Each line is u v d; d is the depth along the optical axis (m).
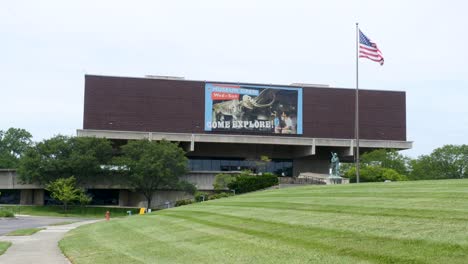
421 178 85.06
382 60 50.53
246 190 67.38
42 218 56.16
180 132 84.94
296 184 66.19
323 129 89.00
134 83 84.69
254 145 93.19
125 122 83.69
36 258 19.66
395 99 92.12
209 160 92.25
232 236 18.05
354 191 26.39
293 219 19.16
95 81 83.69
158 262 15.48
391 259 11.31
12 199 82.75
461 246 11.29
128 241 22.12
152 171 71.81
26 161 71.62
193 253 16.09
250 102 87.50
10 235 31.06
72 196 68.19
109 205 80.62
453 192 19.77
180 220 27.11
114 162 73.06
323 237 14.80
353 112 90.31
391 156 84.19
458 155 86.75
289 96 88.62
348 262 11.72
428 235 12.76
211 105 86.38
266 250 14.56
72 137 75.31
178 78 87.12
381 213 17.03
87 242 23.89
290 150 94.69
